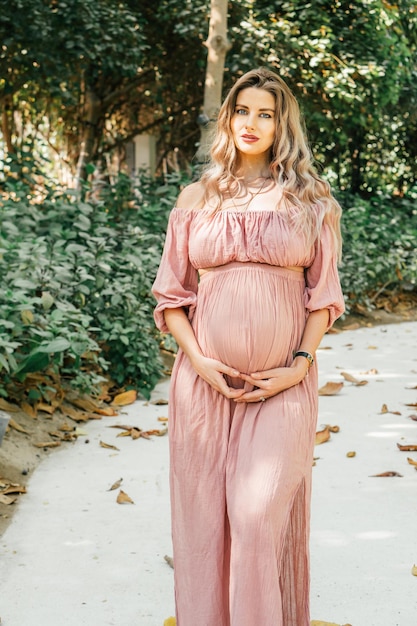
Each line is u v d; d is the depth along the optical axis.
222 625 2.44
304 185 2.50
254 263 2.47
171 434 2.52
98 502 3.90
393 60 10.41
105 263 6.14
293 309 2.49
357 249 9.62
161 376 6.08
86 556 3.33
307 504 2.44
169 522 3.67
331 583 3.09
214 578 2.42
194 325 2.54
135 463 4.45
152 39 10.70
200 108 12.01
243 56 9.84
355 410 5.53
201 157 8.77
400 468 4.36
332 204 2.51
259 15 9.95
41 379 5.21
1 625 2.81
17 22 8.64
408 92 11.84
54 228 6.89
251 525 2.27
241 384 2.46
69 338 4.92
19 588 3.07
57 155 14.55
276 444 2.34
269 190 2.51
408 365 6.98
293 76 10.11
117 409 5.55
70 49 9.12
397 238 10.30
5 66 9.53
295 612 2.46
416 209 11.89
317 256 2.50
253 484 2.31
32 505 3.86
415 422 5.22
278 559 2.32
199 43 10.67
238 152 2.58
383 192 12.82
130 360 5.88
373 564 3.24
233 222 2.46
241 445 2.39
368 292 10.05
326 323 2.54
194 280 2.64
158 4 10.30
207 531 2.43
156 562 3.29
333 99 10.43
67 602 2.97
